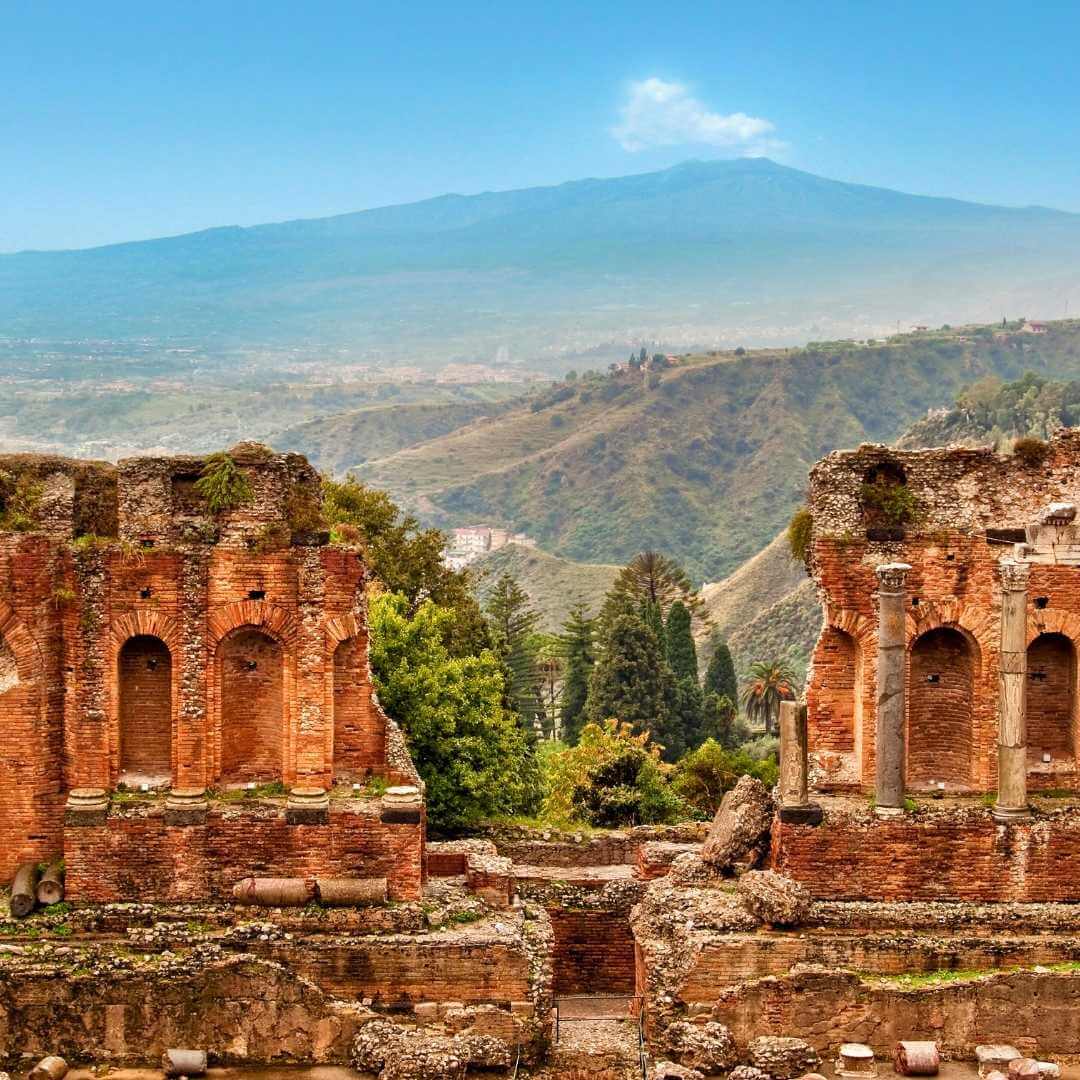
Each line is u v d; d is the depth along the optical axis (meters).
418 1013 46.16
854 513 51.25
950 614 51.12
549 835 65.56
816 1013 45.72
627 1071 45.03
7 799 49.50
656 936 48.41
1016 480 51.19
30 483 50.19
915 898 49.19
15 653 49.22
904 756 49.66
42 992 45.34
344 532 52.12
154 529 50.22
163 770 51.53
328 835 48.91
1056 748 52.28
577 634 148.12
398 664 69.56
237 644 51.66
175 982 45.41
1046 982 45.62
